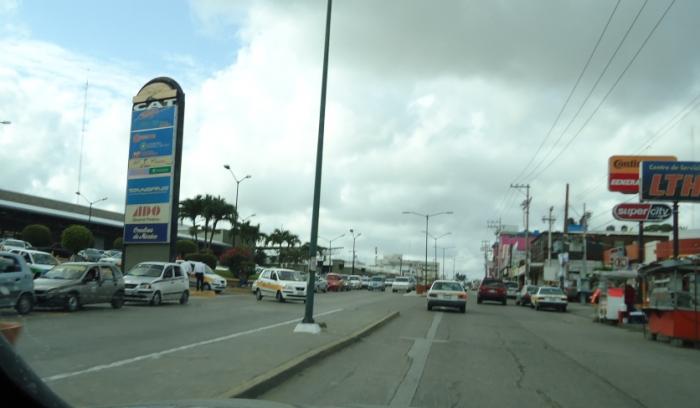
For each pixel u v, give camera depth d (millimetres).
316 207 16547
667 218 34438
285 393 8664
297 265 101812
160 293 25000
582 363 13430
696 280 18531
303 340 13906
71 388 7898
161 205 31281
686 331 18469
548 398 9133
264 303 30531
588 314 37188
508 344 16672
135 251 31781
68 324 15961
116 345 12273
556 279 68250
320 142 16891
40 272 26094
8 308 17594
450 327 21359
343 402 8180
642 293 27047
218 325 17375
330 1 17281
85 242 50844
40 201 68688
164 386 8141
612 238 78500
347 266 162125
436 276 129750
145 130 32219
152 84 32375
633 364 13688
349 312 25125
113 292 21672
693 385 10945
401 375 10625
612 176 36781
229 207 69250
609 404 8891
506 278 114000
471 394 9156
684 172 28078
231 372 9297
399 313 26578
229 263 49500
